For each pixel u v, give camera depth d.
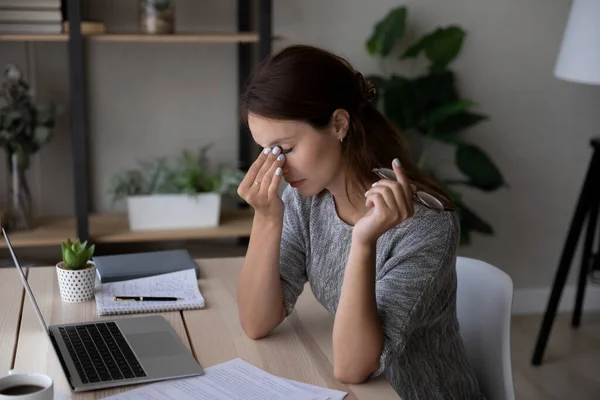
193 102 3.04
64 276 1.62
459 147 3.15
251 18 3.00
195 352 1.40
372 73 3.19
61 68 2.89
